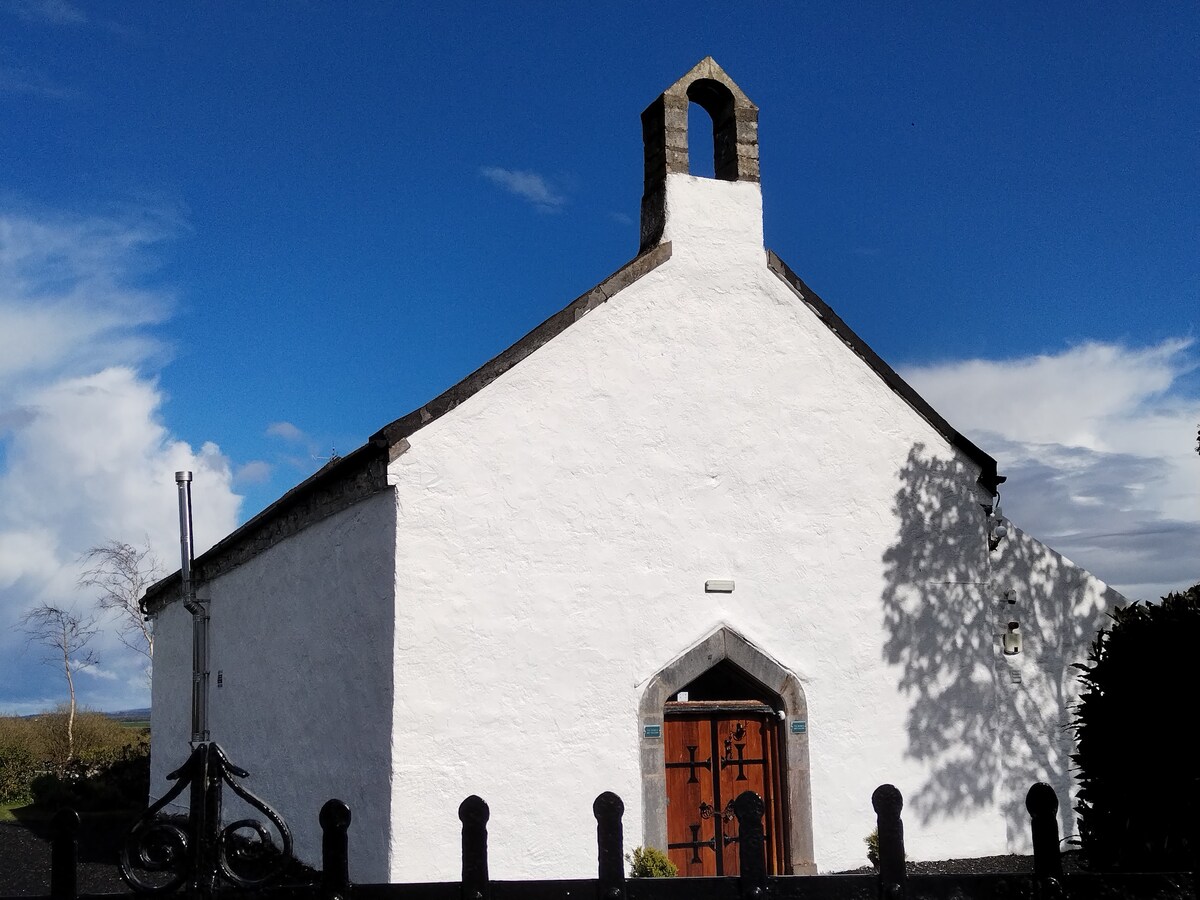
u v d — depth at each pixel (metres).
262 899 3.66
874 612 11.38
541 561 10.02
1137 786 8.77
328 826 3.61
